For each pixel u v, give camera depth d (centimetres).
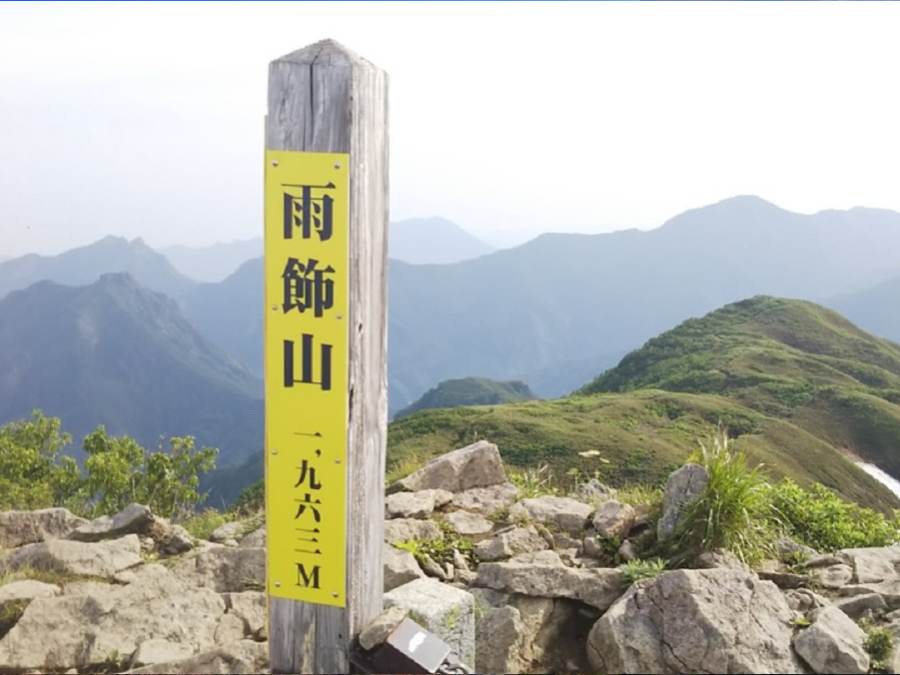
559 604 538
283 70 363
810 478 4862
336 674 388
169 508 1819
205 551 596
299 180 364
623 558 601
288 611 390
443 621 434
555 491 842
